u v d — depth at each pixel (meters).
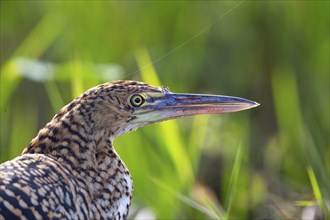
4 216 9.98
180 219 13.43
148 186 13.68
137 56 15.16
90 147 11.03
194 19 16.20
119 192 11.12
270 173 15.09
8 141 15.16
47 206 10.24
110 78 14.41
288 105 15.13
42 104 15.75
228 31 16.20
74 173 10.88
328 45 16.02
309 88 15.88
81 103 11.08
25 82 15.73
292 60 16.11
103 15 16.02
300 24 16.20
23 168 10.43
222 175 15.00
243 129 15.16
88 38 15.80
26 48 15.53
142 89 11.30
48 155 10.95
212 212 12.69
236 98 11.60
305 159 14.48
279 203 14.14
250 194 14.43
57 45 15.91
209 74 16.00
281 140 15.21
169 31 16.12
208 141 15.09
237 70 16.11
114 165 11.12
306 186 14.68
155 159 13.69
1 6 16.42
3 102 14.62
